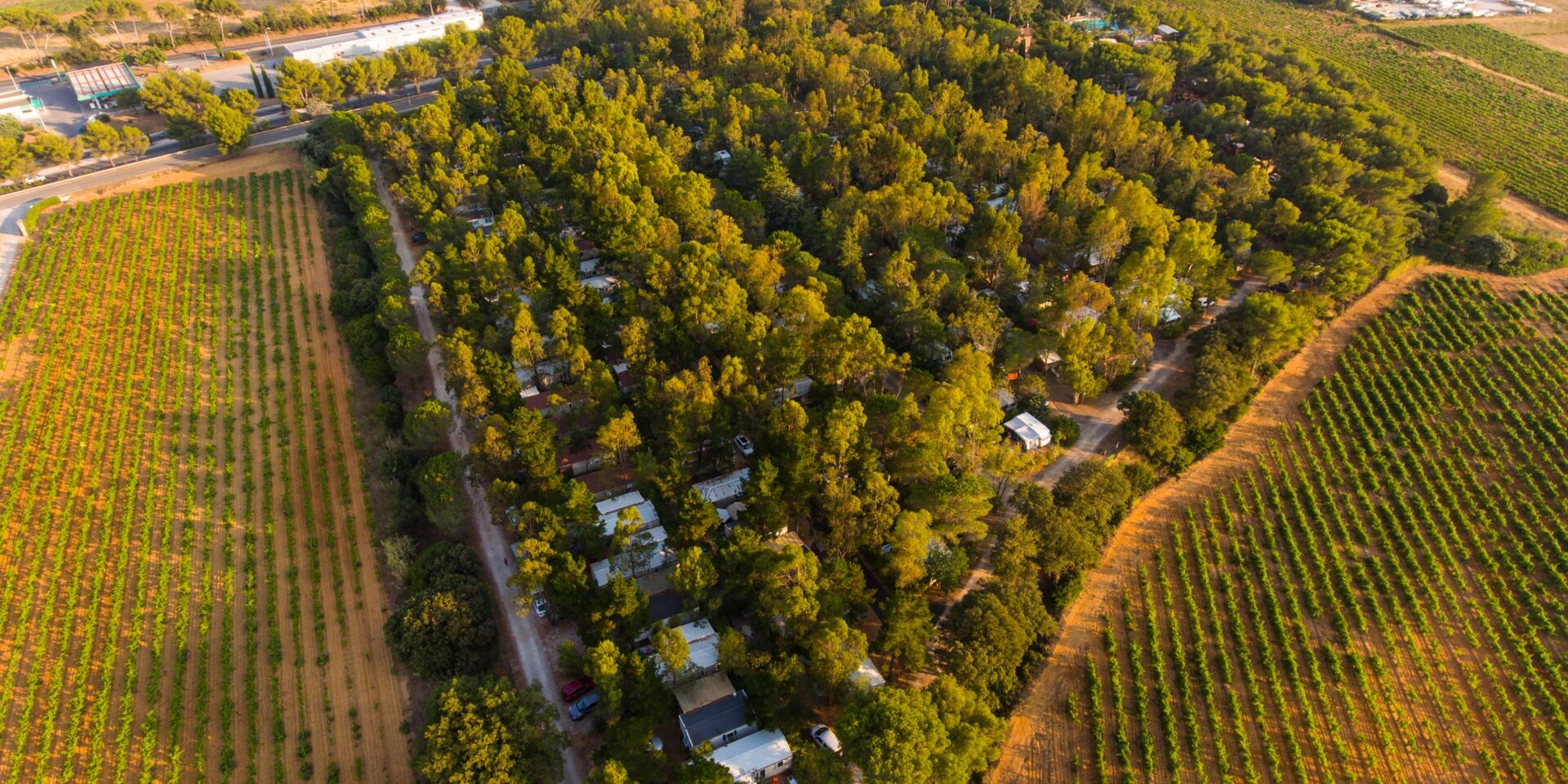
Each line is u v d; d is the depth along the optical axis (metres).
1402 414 135.38
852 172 191.12
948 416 110.06
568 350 128.88
